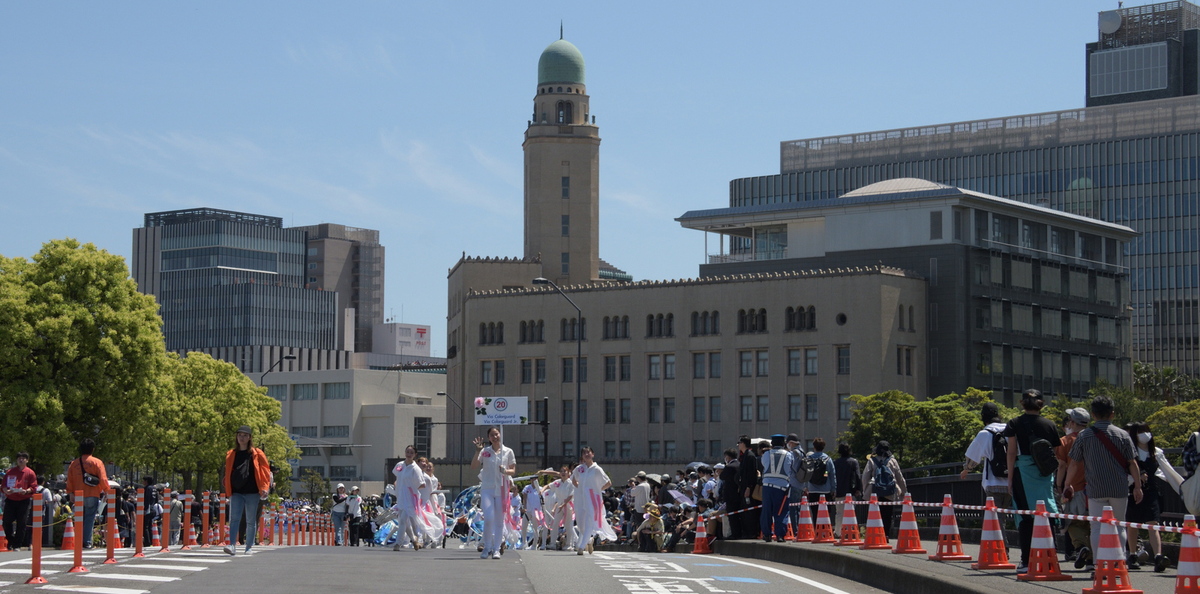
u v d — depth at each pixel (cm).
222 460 9088
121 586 1752
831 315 9994
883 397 8525
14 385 5512
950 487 3825
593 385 11012
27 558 2356
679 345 10656
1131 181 16800
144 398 5875
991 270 10456
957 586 1617
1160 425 9312
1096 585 1501
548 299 11262
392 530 4203
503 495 2497
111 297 5822
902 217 10550
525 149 13012
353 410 16275
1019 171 17262
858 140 18050
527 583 1845
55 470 5622
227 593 1655
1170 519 2556
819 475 2742
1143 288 16862
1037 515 1656
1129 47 19738
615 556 2741
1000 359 10400
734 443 10375
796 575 2141
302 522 5084
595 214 12862
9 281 5700
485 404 10438
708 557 2714
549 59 13000
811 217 11012
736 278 10438
